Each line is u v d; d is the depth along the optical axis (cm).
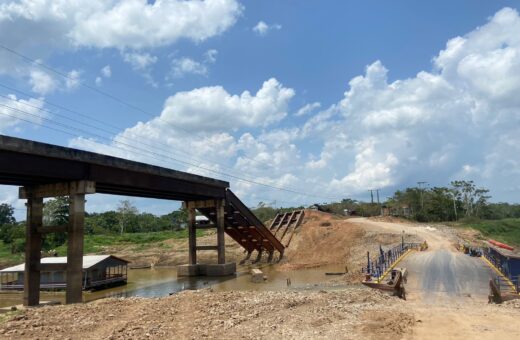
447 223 12006
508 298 2891
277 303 2291
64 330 1580
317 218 9319
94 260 5094
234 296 2552
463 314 2095
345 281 4312
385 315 2009
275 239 7338
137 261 8300
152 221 15688
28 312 1936
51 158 3325
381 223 9525
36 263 3622
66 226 3556
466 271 4119
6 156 2997
